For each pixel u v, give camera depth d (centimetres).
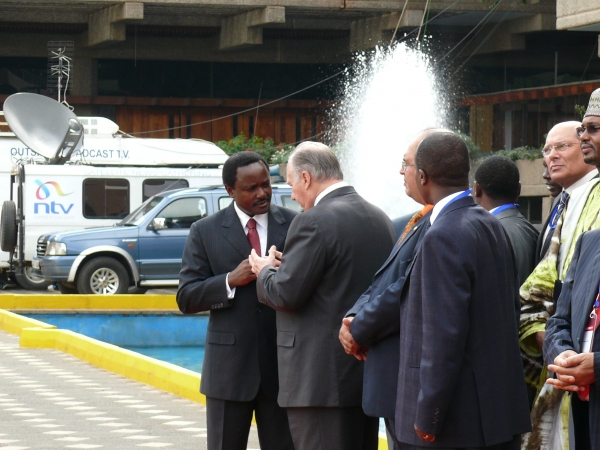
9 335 1498
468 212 455
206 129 3638
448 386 432
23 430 837
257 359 586
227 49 3488
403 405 455
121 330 1705
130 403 965
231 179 595
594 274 436
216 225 606
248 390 583
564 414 535
